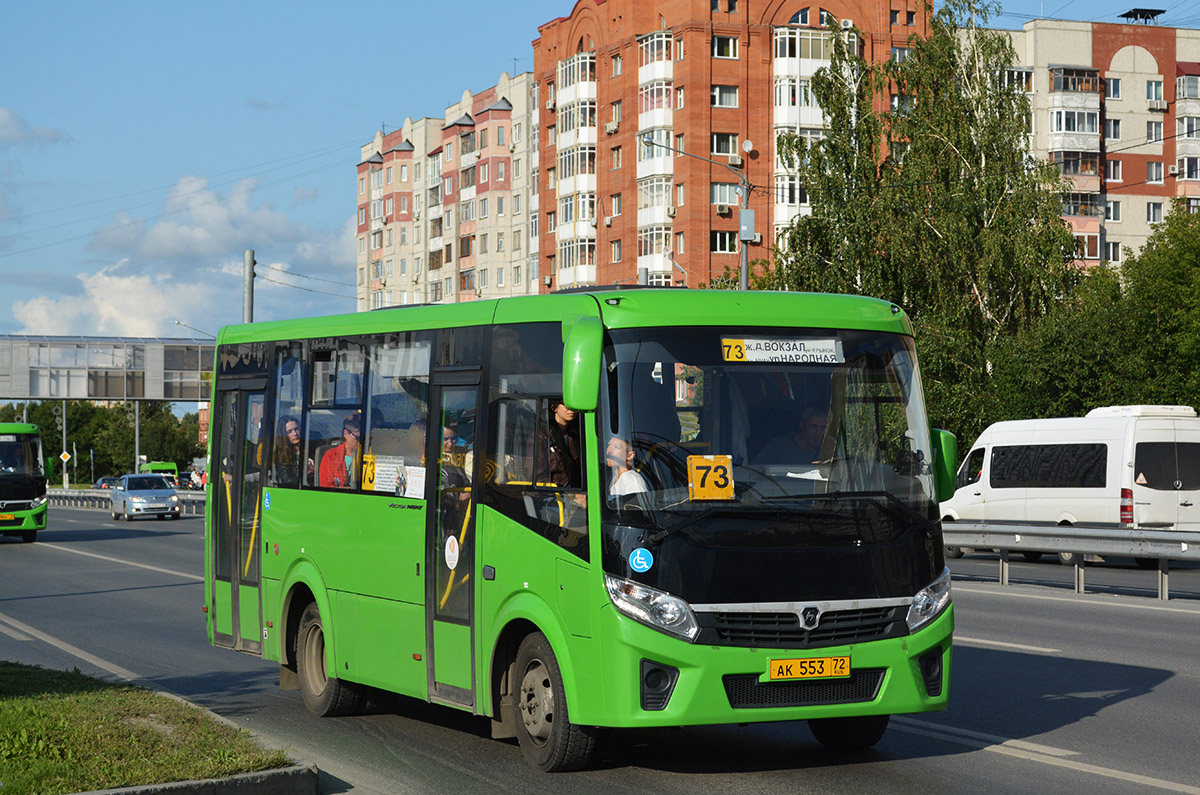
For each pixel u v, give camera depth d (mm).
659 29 75312
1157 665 12414
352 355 10688
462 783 8156
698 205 72125
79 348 71375
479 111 100312
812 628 7691
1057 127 78188
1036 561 28703
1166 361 45094
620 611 7617
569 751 8164
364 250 118688
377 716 10719
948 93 44688
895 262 43000
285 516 11359
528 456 8445
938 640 7977
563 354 8039
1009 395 42250
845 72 46688
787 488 7859
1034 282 42844
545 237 86312
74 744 8203
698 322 8094
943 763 8461
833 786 7859
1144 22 84250
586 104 79875
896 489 8102
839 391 8188
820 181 45156
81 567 27609
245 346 12523
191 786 7098
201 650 14781
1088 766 8312
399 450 9875
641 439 7820
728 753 8891
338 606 10492
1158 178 80312
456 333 9398
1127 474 26547
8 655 14352
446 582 9172
